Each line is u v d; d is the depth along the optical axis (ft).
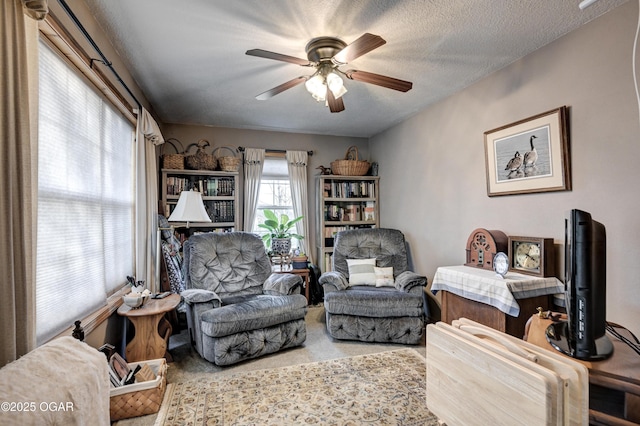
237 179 13.14
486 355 3.45
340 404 6.23
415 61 8.12
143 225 8.75
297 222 14.40
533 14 6.18
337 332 9.48
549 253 7.07
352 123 13.44
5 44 3.44
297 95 10.24
